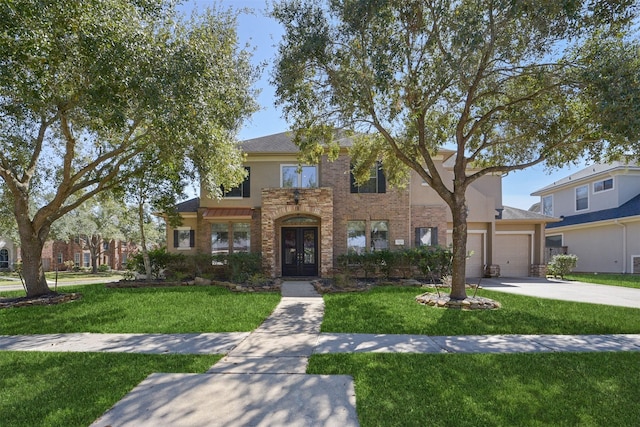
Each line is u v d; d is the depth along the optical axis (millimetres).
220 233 17047
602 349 6008
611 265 20656
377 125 10164
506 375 4844
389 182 14078
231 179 11992
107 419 3727
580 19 7820
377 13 7965
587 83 7898
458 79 9180
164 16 7980
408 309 9164
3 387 4508
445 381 4641
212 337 6785
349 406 3982
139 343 6402
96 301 10258
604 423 3664
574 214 24500
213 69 8305
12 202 13188
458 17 8055
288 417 3742
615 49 8055
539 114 10016
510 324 7672
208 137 8555
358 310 9023
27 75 6977
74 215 29500
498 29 7945
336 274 14336
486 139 11219
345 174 16625
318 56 8961
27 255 10766
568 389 4430
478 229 18656
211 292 11797
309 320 8164
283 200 15461
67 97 8297
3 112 8977
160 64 7129
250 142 18078
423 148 10359
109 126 7762
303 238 16641
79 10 6266
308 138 10992
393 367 5121
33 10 5984
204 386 4504
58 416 3783
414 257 14891
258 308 9242
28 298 10445
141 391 4367
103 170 12469
